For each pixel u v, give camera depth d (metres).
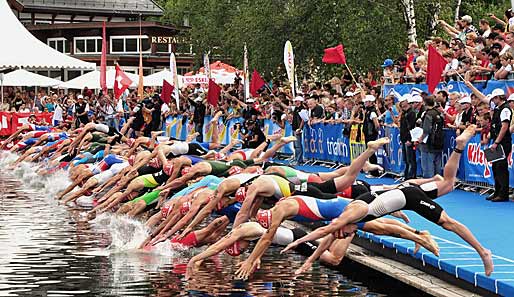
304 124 24.25
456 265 9.92
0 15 34.31
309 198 10.98
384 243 11.80
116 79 37.50
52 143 27.27
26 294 10.29
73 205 18.42
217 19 45.69
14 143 34.00
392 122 19.67
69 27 58.50
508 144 15.28
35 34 60.25
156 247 13.25
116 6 62.28
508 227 12.66
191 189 13.99
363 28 28.03
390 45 27.97
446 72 17.91
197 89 33.78
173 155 16.72
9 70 44.72
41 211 17.52
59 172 23.89
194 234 13.11
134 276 11.30
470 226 12.79
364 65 28.36
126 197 16.47
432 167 17.19
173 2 59.94
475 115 16.47
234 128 27.66
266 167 14.28
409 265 11.18
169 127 33.59
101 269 11.73
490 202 15.41
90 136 23.48
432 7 29.34
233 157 15.86
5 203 18.77
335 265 11.27
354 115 21.17
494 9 37.81
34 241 13.93
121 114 36.88
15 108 43.00
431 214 10.02
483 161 16.48
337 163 22.69
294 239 11.66
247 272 11.05
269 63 32.12
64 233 14.70
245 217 11.77
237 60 38.81
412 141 17.33
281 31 31.88
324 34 30.81
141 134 32.53
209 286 10.71
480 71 16.70
